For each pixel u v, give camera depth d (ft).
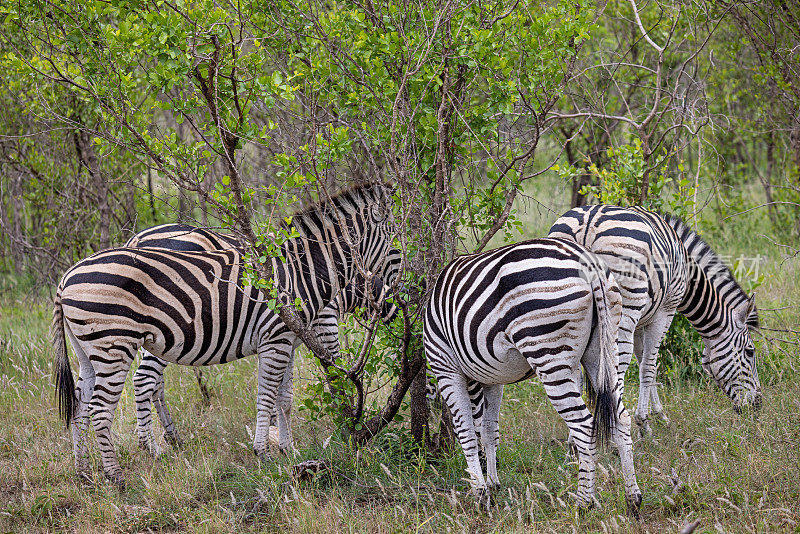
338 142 25.71
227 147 24.88
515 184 27.86
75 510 26.32
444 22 25.59
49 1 23.97
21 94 45.42
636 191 36.96
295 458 28.73
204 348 28.60
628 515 22.27
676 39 47.14
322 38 26.81
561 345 20.65
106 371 26.91
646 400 30.30
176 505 25.99
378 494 26.25
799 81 44.06
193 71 23.57
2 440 32.24
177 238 33.01
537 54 25.85
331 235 30.78
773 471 24.70
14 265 61.77
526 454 28.50
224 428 33.47
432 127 27.27
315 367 37.42
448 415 28.71
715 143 52.11
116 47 23.54
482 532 22.98
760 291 44.55
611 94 53.57
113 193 49.49
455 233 29.14
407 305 27.04
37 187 51.29
